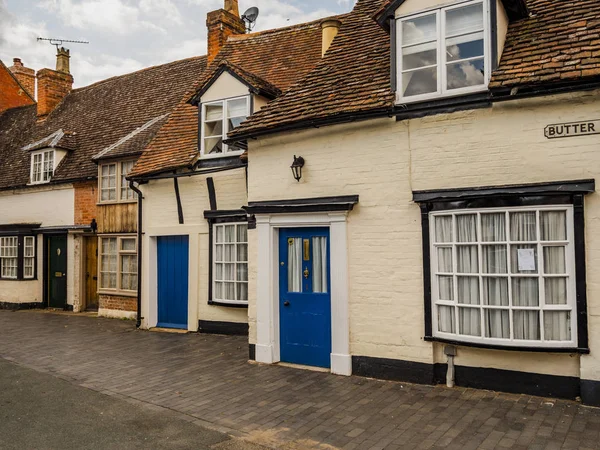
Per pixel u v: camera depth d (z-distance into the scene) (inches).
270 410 229.5
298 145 304.0
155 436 202.5
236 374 290.2
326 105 288.5
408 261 264.4
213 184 410.0
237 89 397.7
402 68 271.7
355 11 382.6
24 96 884.0
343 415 220.2
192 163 414.6
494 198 238.7
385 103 264.8
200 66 614.2
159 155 445.4
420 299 260.4
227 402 242.1
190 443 195.3
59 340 403.2
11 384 279.3
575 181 222.7
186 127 464.1
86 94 723.4
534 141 234.5
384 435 197.5
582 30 246.4
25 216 633.0
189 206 425.4
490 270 241.6
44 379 288.0
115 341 395.2
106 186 536.7
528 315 232.8
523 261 233.6
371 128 277.7
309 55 435.2
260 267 314.5
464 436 193.2
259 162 320.5
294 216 301.1
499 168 241.9
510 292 235.3
